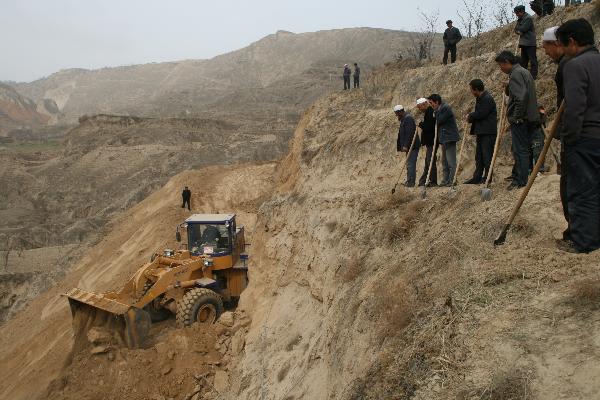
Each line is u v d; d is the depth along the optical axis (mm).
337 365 7617
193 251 15859
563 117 4832
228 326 13820
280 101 128250
